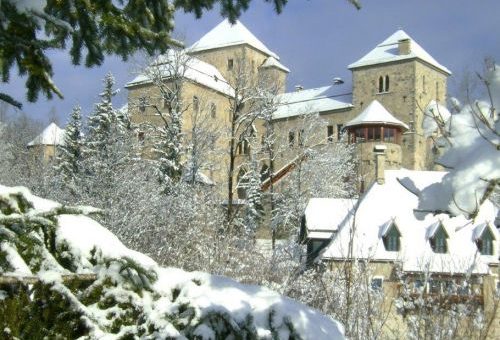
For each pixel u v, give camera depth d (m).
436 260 28.09
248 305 5.58
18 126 65.81
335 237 32.34
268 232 52.41
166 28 6.72
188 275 6.02
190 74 69.81
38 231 5.94
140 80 65.62
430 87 79.38
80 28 5.88
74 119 52.78
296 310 5.64
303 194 47.66
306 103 82.94
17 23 4.43
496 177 4.96
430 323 11.73
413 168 74.19
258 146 51.38
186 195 26.50
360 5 6.49
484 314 11.91
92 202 24.00
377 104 71.44
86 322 5.22
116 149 28.78
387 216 34.44
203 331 5.38
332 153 52.75
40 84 4.89
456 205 5.09
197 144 40.47
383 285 15.34
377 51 80.75
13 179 40.16
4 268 5.13
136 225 21.25
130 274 5.80
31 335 5.09
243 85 42.94
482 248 32.03
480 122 5.33
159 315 5.47
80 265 5.88
